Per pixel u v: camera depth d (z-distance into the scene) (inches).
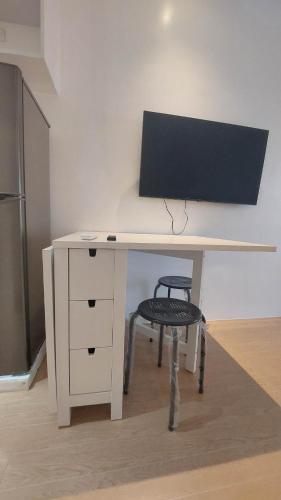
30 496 31.2
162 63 69.6
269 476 35.7
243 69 76.5
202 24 70.8
